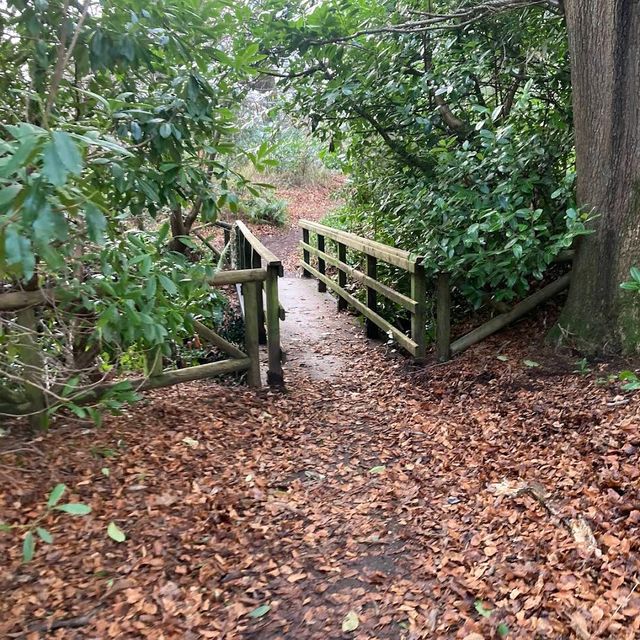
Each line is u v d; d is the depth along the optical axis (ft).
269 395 14.11
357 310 21.98
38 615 6.64
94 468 9.68
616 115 12.45
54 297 9.69
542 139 15.26
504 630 6.40
